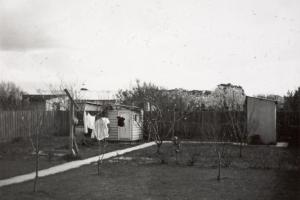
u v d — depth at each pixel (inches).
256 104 967.0
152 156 677.3
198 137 1082.1
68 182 423.8
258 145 930.7
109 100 1421.0
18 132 994.7
